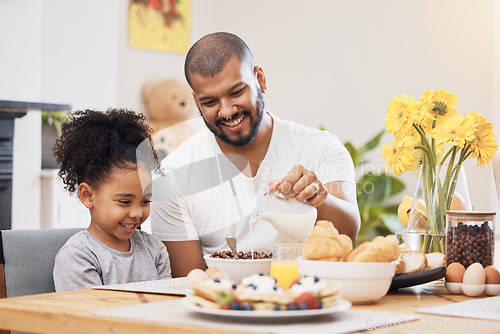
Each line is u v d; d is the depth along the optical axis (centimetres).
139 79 496
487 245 128
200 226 189
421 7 450
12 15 390
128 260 159
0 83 386
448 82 436
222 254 127
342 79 487
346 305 90
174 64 517
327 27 496
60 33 448
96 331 91
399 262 125
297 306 86
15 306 102
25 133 397
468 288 120
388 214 422
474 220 129
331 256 106
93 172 158
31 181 398
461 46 430
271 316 84
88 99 460
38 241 153
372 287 105
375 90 469
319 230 108
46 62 442
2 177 346
